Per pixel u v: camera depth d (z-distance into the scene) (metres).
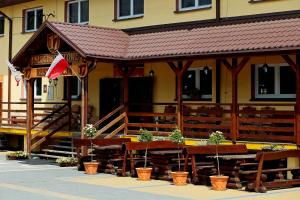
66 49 19.23
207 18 19.27
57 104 23.19
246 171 13.46
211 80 19.17
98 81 22.89
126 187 13.84
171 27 20.30
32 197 12.21
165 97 20.38
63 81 24.53
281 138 15.38
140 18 21.42
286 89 17.45
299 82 14.91
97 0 23.30
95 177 15.80
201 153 14.27
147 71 20.95
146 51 18.61
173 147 15.95
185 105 18.02
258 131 16.77
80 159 17.50
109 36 19.81
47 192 12.96
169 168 15.21
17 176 15.99
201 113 18.09
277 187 13.91
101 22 23.03
